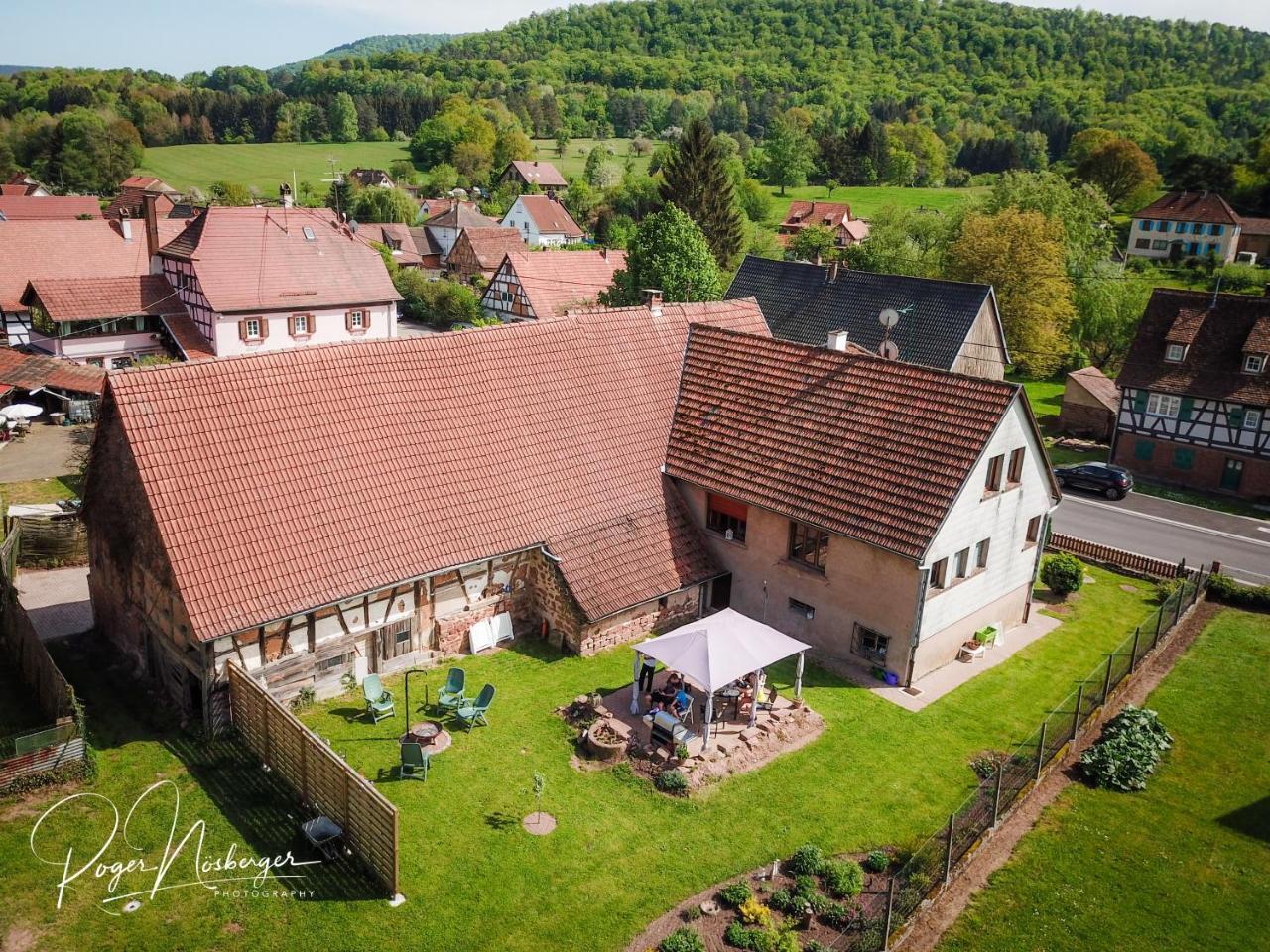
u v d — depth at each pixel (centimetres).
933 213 11056
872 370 3116
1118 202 13938
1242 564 4100
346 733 2427
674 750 2383
